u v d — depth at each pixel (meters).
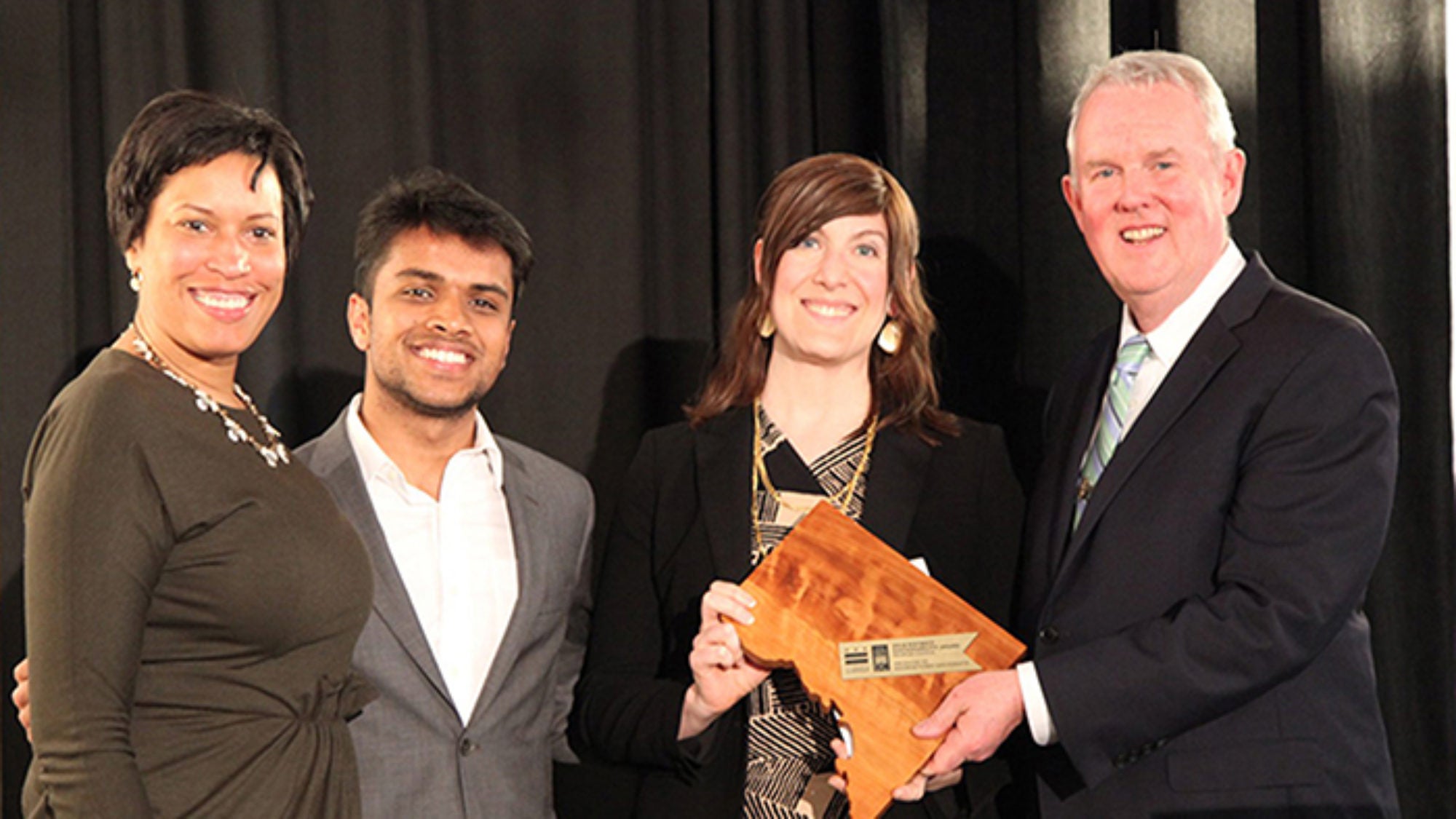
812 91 2.86
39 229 2.45
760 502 2.12
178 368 1.74
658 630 2.15
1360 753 1.85
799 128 2.81
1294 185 2.65
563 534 2.17
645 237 2.80
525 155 2.75
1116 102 1.99
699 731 1.99
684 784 2.04
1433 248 2.54
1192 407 1.90
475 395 2.07
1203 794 1.83
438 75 2.71
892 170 2.76
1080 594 1.90
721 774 2.03
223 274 1.70
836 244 2.10
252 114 1.76
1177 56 2.04
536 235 2.75
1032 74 2.68
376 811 1.93
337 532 1.79
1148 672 1.77
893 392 2.19
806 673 1.89
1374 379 1.82
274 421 2.54
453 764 1.98
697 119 2.81
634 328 2.77
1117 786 1.88
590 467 2.77
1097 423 2.09
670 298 2.83
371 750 1.94
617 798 2.74
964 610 1.94
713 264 2.83
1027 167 2.69
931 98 2.80
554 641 2.14
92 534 1.55
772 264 2.12
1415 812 2.52
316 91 2.64
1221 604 1.78
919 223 2.79
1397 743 2.52
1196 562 1.85
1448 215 2.55
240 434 1.73
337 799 1.75
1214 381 1.90
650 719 2.03
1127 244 1.97
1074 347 2.66
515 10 2.74
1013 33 2.79
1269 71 2.66
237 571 1.65
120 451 1.59
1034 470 2.69
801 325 2.10
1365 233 2.56
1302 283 2.65
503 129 2.74
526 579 2.09
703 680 1.92
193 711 1.65
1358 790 1.83
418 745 1.96
